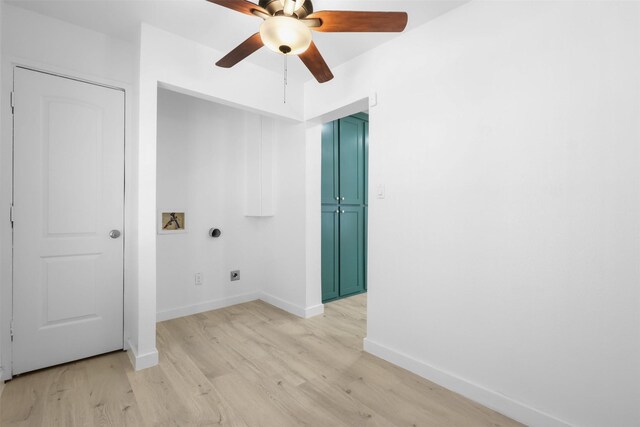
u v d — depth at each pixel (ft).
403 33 6.66
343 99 8.13
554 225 4.66
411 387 5.91
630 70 4.06
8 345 5.97
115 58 7.09
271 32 4.38
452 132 5.84
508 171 5.12
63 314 6.56
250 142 10.92
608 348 4.22
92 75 6.79
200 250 10.03
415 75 6.46
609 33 4.21
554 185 4.66
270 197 10.78
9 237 5.97
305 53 5.36
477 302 5.49
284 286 10.44
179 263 9.58
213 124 10.30
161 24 6.51
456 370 5.78
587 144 4.38
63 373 6.25
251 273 11.33
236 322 9.16
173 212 9.46
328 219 11.23
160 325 8.86
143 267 6.48
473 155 5.54
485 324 5.39
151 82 6.52
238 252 10.95
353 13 4.35
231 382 6.01
